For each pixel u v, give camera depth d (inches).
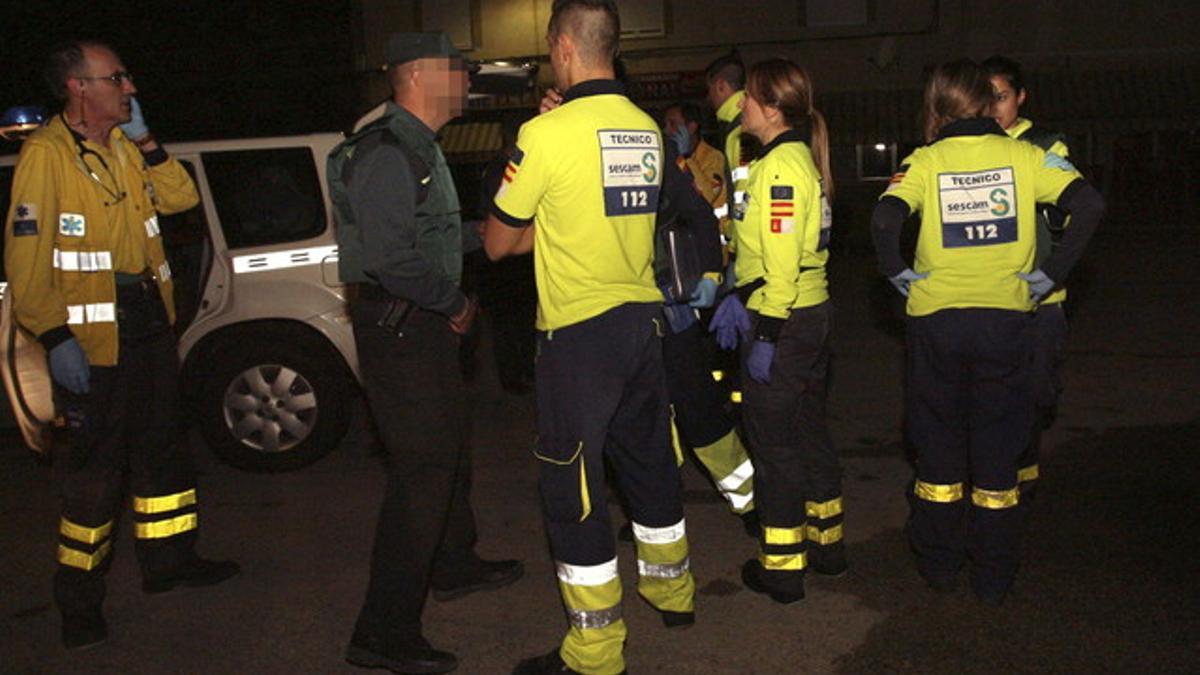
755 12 990.4
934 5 973.8
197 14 1019.9
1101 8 958.4
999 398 158.9
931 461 167.0
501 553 196.4
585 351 135.9
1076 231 150.9
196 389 246.7
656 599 160.9
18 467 262.8
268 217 243.3
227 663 158.7
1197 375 318.0
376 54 1021.2
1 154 249.0
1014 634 156.9
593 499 139.2
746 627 163.2
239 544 205.2
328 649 161.9
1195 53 951.0
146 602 180.5
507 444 269.9
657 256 165.3
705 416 184.9
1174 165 946.1
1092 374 323.9
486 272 311.6
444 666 151.4
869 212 844.6
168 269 174.4
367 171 135.7
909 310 163.2
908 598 170.4
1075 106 951.6
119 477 166.4
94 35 995.3
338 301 243.4
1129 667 146.4
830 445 176.2
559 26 136.4
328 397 247.4
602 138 133.1
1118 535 191.9
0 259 233.0
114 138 163.5
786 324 159.3
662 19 999.6
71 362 152.0
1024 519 189.8
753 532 197.0
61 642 167.6
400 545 148.4
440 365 146.9
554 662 147.9
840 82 994.1
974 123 156.6
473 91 227.1
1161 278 534.9
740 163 188.1
